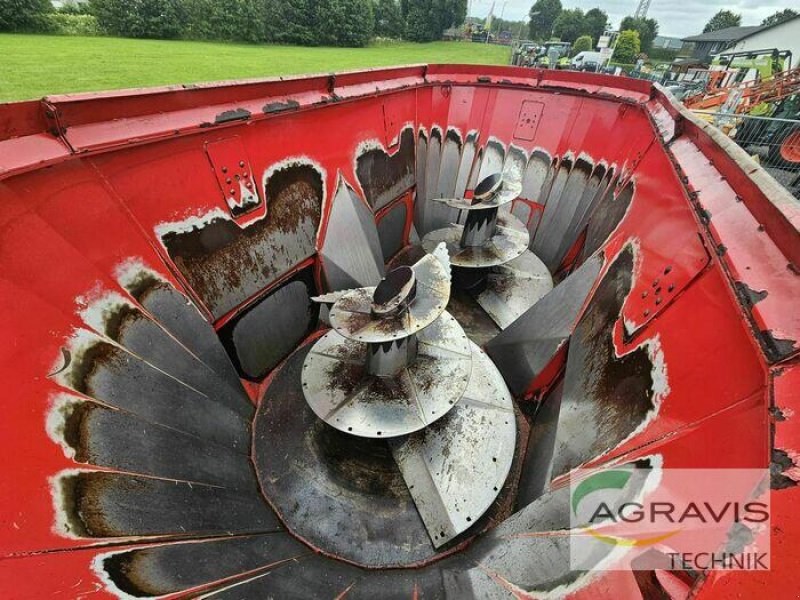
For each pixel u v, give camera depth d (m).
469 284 7.47
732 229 2.46
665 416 2.29
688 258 2.89
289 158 5.09
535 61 45.25
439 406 4.27
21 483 2.29
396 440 4.56
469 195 8.82
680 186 3.59
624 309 3.58
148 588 2.34
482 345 6.49
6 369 2.50
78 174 3.07
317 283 6.00
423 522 4.03
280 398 5.22
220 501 3.68
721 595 1.25
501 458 4.46
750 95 17.42
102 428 2.95
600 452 2.80
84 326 3.06
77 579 2.14
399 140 7.54
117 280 3.38
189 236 4.02
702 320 2.36
